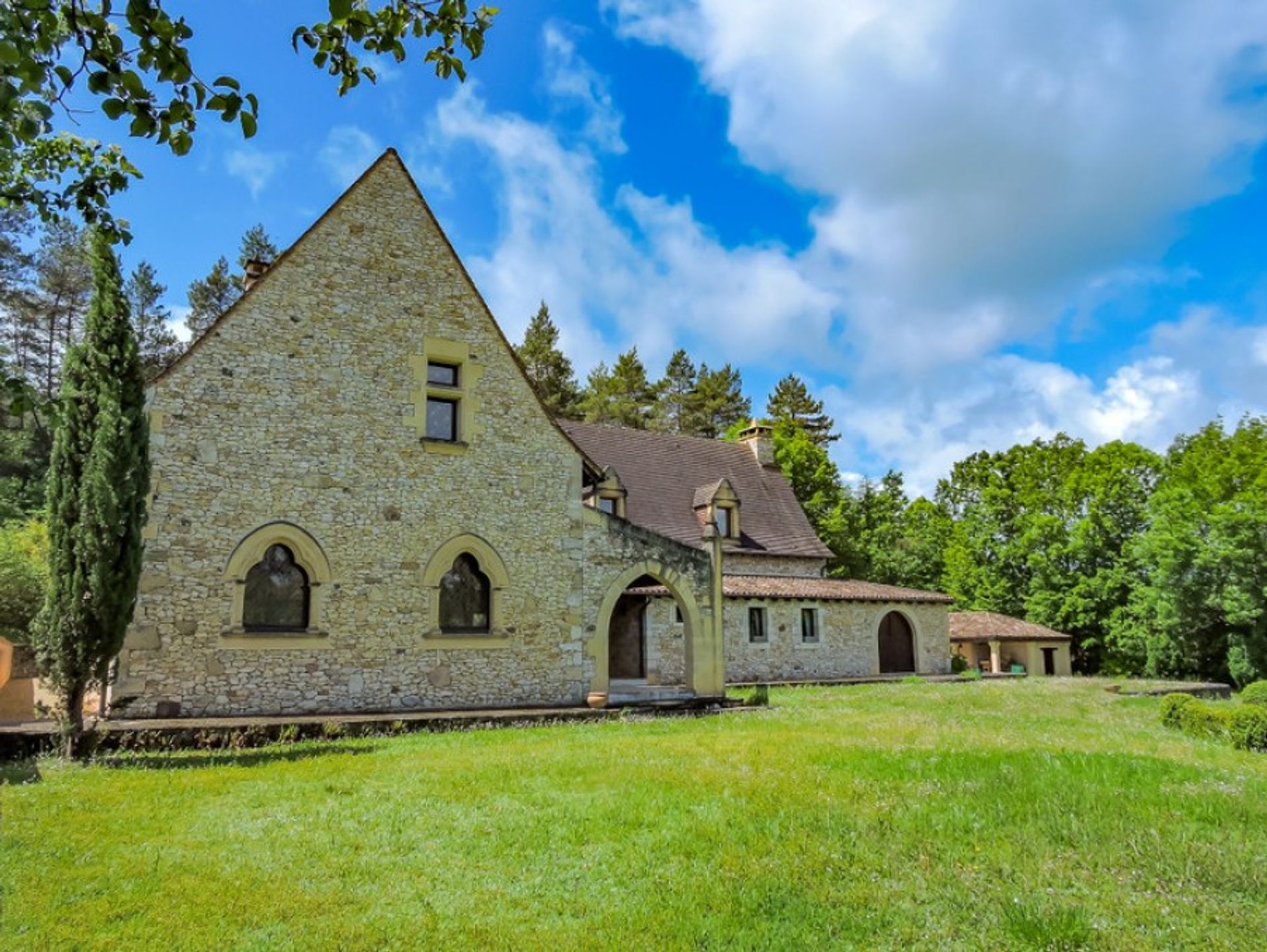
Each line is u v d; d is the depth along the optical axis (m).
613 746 12.02
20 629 20.95
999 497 50.22
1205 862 6.28
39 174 5.69
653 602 27.80
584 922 5.19
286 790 8.80
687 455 35.53
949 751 11.05
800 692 25.09
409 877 6.01
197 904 5.40
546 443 18.41
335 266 16.39
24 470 36.88
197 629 14.00
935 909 5.41
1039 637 39.56
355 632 15.45
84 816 7.66
